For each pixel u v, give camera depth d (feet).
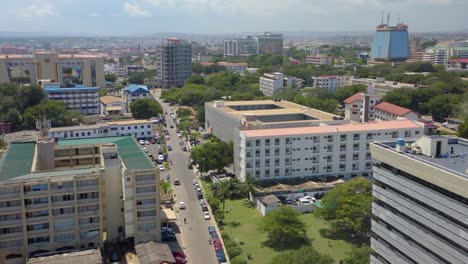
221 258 415.85
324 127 634.84
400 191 285.64
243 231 477.77
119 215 451.12
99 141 542.98
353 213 447.42
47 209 409.69
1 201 395.55
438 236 256.93
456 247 244.63
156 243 428.56
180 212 527.81
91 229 425.69
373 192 314.96
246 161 593.83
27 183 400.67
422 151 302.66
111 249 438.81
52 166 496.64
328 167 622.54
